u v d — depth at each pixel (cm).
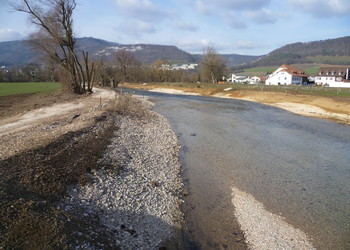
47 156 992
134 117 2261
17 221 600
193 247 697
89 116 1914
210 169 1245
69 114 2038
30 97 3366
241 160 1365
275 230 782
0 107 2411
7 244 529
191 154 1459
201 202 938
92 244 601
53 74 8344
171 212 857
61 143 1157
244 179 1134
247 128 2120
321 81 7406
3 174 792
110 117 1994
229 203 934
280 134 1919
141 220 786
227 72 8550
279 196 988
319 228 794
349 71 6956
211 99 4503
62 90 4131
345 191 1027
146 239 704
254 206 914
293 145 1636
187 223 806
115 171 1042
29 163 902
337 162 1339
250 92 4634
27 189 750
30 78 8794
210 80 8175
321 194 1004
